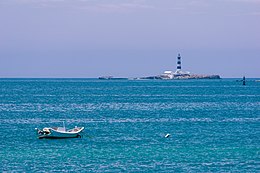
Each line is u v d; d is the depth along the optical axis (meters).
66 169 134.25
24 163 140.62
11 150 159.88
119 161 143.75
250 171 133.25
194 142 177.88
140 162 142.75
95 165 138.75
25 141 178.00
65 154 153.75
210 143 175.50
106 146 168.25
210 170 134.00
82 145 169.88
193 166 138.25
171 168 135.88
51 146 167.38
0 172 130.50
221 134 199.88
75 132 185.00
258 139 185.50
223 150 160.88
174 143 175.38
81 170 133.38
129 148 164.38
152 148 164.50
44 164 139.38
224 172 132.12
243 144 173.12
